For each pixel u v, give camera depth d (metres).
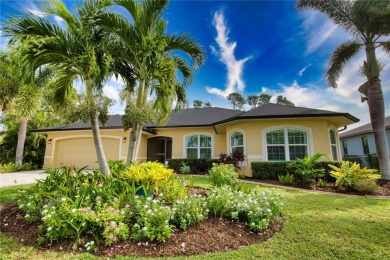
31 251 3.61
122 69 8.65
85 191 4.96
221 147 17.42
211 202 5.21
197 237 4.15
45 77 7.84
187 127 17.75
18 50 5.77
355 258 3.46
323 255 3.55
